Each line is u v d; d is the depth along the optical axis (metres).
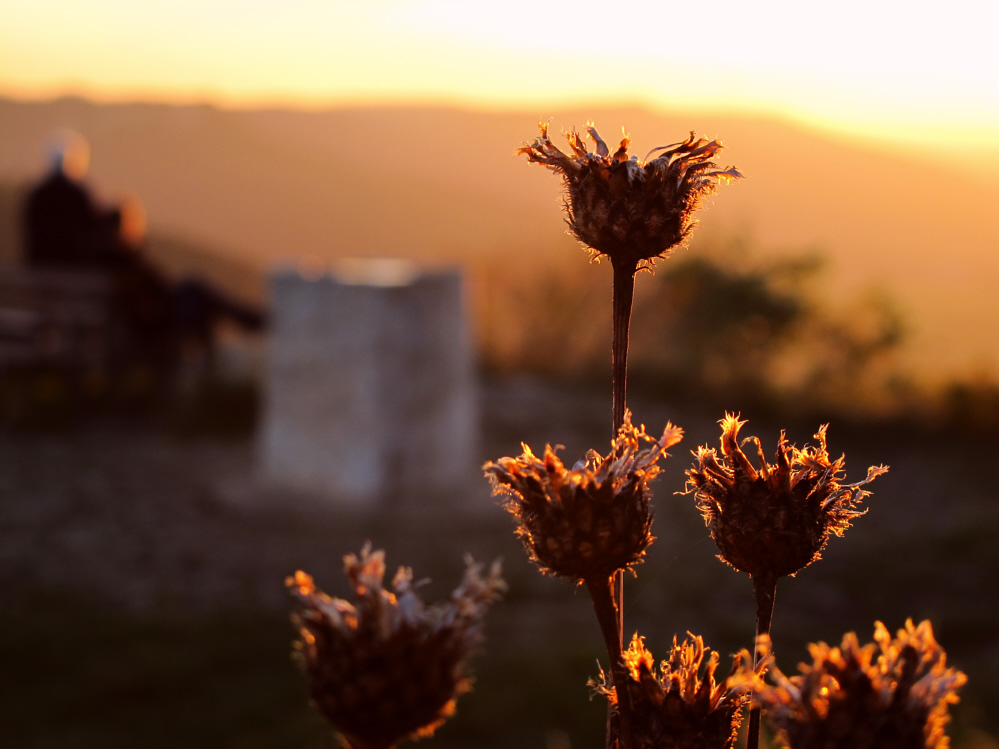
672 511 8.34
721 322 12.97
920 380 12.48
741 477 0.85
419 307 8.48
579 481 0.75
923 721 0.57
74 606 6.24
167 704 5.00
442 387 8.66
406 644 0.67
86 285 11.20
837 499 0.85
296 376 8.62
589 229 0.86
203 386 11.01
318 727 4.66
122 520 7.91
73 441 9.99
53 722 4.74
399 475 8.44
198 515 8.10
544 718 4.77
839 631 6.22
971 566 7.38
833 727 0.57
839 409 12.01
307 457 8.58
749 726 0.81
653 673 0.82
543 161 0.88
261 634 5.92
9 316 11.20
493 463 0.76
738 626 6.19
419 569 7.01
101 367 11.34
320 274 8.61
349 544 7.51
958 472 10.09
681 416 11.87
